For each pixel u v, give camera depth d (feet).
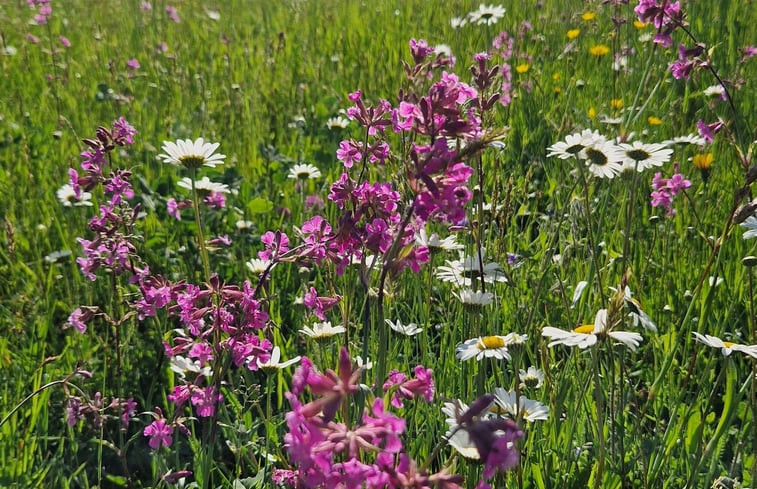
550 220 13.98
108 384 11.51
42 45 30.32
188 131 19.47
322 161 17.43
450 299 10.94
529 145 17.78
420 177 5.37
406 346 10.40
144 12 37.22
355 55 26.22
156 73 25.49
